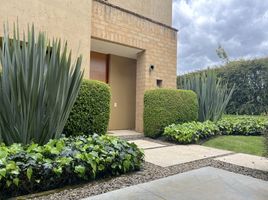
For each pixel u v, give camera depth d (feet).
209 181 11.26
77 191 9.67
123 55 30.76
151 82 28.58
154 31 29.17
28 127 11.78
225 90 29.91
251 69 38.93
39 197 8.97
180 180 11.32
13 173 8.64
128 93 32.01
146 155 16.69
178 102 25.18
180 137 21.71
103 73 29.76
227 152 18.30
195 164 14.56
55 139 12.13
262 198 9.35
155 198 9.15
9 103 11.46
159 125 24.53
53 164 9.77
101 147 11.78
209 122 25.73
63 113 13.02
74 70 13.58
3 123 11.46
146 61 28.22
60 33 20.16
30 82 11.55
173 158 15.92
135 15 27.22
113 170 11.78
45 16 19.43
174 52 31.42
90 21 22.40
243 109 39.06
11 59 11.84
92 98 17.84
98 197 9.12
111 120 29.84
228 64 42.96
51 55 12.63
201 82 28.76
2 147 10.05
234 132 26.30
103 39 24.40
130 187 10.28
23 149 10.36
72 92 13.32
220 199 9.20
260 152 18.28
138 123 28.60
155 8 35.19
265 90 37.27
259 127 25.30
